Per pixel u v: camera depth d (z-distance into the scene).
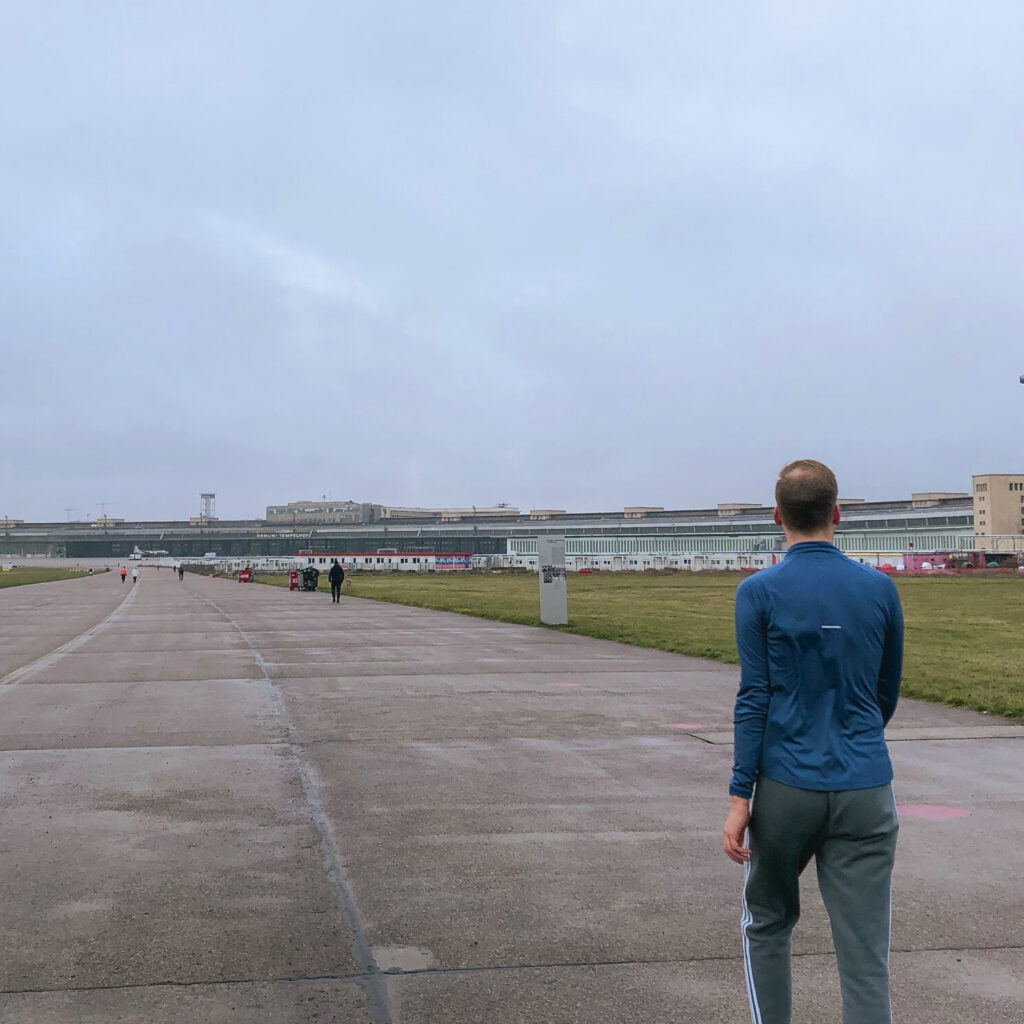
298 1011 4.23
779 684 3.44
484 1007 4.27
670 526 187.88
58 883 5.88
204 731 11.13
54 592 62.47
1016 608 38.03
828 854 3.41
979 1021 4.16
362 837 6.89
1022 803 7.86
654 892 5.75
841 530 167.62
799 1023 4.14
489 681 15.69
